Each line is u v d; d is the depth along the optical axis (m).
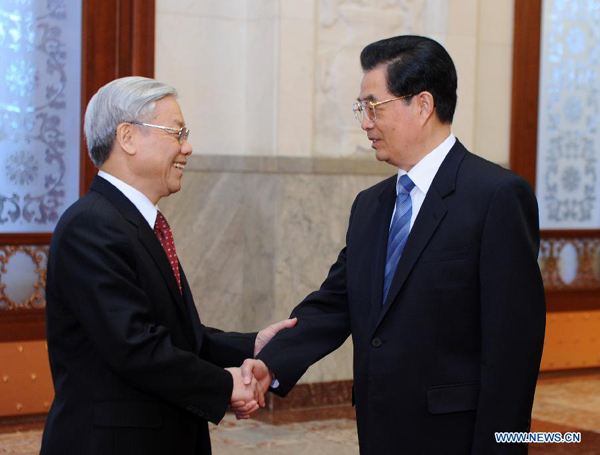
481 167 3.01
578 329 7.87
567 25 7.82
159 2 6.65
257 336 3.54
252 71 6.90
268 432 5.96
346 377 6.87
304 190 6.70
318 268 6.76
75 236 2.79
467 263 2.90
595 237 7.98
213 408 2.92
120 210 2.88
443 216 2.95
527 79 7.65
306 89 6.69
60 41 6.32
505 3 7.58
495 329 2.82
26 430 5.93
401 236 3.06
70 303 2.79
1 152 6.18
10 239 6.18
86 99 6.38
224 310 6.97
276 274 6.60
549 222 7.84
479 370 2.91
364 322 3.09
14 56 6.20
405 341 2.93
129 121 2.93
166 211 6.75
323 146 6.81
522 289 2.83
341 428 6.09
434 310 2.91
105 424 2.78
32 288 6.26
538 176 7.79
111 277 2.75
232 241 6.99
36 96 6.27
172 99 3.01
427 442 2.90
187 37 6.78
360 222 3.27
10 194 6.21
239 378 3.20
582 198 7.97
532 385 2.84
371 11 6.93
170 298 2.93
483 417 2.81
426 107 3.03
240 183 7.00
